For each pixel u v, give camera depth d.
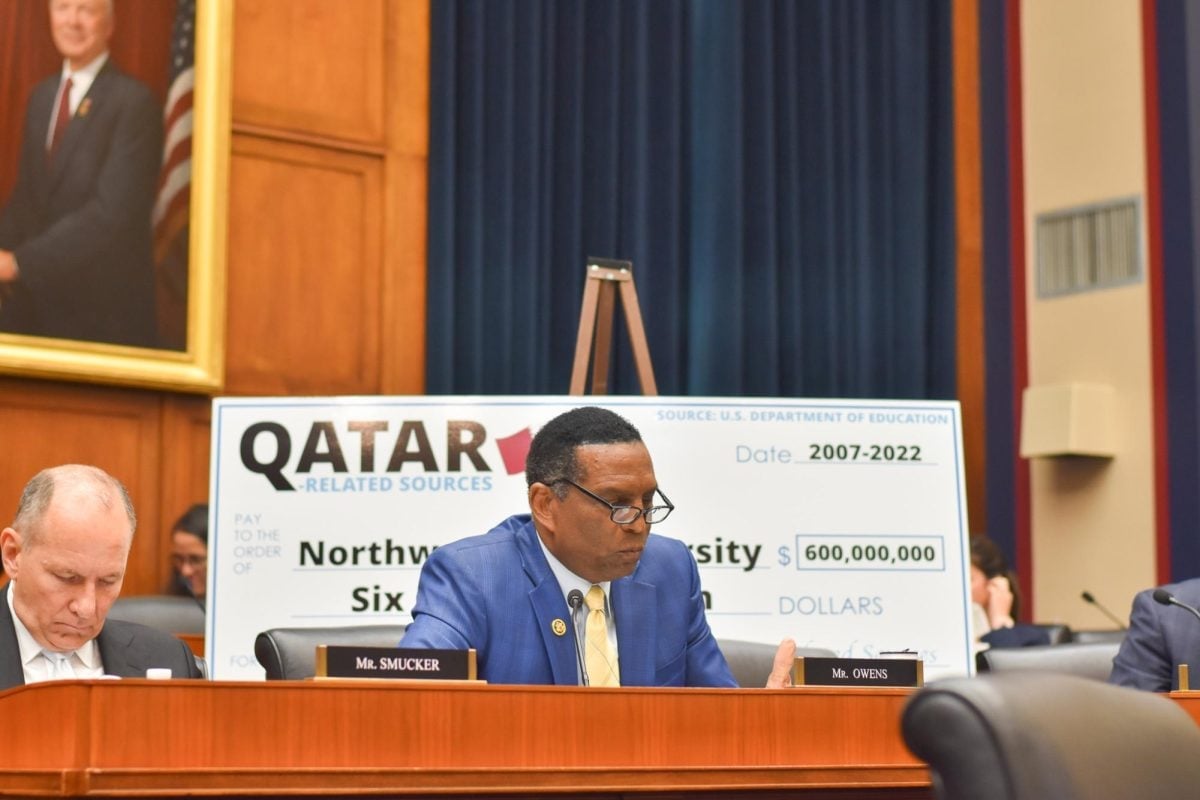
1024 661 4.21
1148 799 1.25
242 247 6.91
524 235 7.39
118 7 6.57
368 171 7.25
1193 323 8.05
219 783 2.03
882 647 4.66
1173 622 4.08
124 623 3.28
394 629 3.39
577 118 7.57
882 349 8.27
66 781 1.94
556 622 3.10
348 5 7.24
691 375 7.77
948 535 4.75
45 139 6.38
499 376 7.31
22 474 6.27
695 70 7.94
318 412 4.50
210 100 6.73
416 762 2.16
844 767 2.45
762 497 4.65
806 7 8.23
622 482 3.04
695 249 7.84
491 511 4.49
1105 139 8.51
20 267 6.28
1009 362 8.80
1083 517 8.45
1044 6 8.84
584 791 2.26
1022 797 1.21
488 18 7.44
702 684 3.31
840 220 8.19
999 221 8.88
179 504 6.63
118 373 6.42
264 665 3.29
